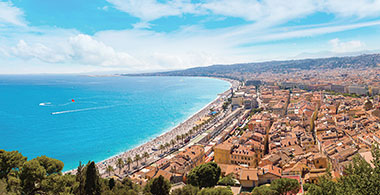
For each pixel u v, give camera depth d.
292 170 125.06
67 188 83.56
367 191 42.00
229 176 126.69
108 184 102.62
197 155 169.88
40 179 74.00
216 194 90.12
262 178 120.69
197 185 116.94
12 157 86.06
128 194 90.12
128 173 176.62
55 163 89.19
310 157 142.12
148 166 182.62
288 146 172.88
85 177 78.19
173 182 134.25
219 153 166.25
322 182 49.53
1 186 75.44
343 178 49.25
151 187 92.19
